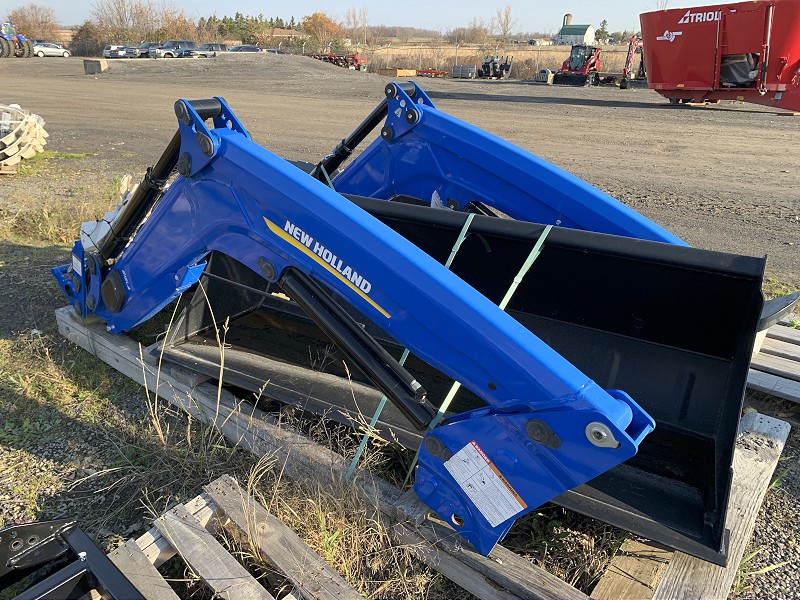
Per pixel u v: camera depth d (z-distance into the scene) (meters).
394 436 2.55
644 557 2.23
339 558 2.29
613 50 46.12
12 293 4.58
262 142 10.41
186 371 3.18
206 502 2.39
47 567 2.30
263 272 2.44
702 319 2.56
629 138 11.30
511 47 59.47
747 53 14.02
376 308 2.11
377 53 52.66
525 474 1.93
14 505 2.64
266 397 3.11
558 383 1.78
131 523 2.57
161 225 2.83
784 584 2.30
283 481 2.62
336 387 2.95
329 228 2.14
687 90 15.17
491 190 3.26
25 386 3.41
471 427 2.00
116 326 3.48
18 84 20.19
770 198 7.50
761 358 3.58
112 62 26.53
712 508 2.16
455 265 3.01
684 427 2.61
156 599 2.01
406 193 3.60
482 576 2.15
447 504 2.17
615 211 2.88
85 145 10.40
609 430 1.71
